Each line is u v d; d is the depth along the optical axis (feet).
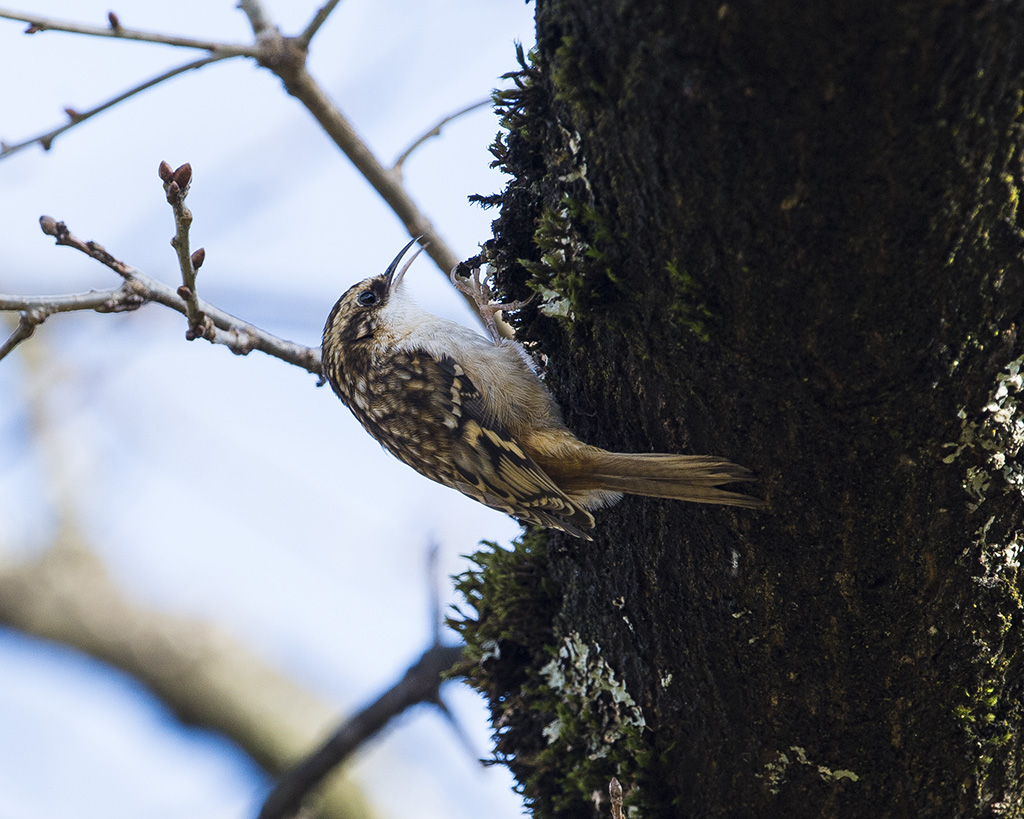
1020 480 13.85
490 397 19.88
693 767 17.51
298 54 22.52
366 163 23.97
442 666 25.75
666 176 12.59
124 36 20.10
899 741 15.78
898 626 14.88
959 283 12.56
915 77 11.19
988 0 10.72
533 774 19.94
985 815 16.21
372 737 26.27
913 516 14.14
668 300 13.71
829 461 14.01
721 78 11.60
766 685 16.01
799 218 12.26
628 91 12.34
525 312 17.38
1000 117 11.50
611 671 18.34
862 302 12.73
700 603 16.05
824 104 11.47
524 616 20.08
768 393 13.82
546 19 13.21
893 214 12.06
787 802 16.92
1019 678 15.30
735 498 14.57
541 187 15.66
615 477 15.05
